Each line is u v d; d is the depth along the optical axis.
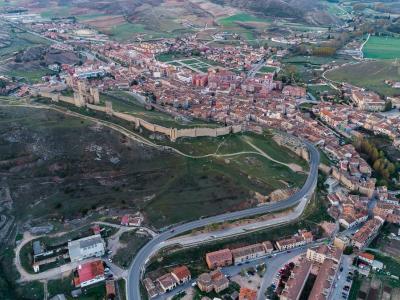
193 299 184.75
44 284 190.38
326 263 199.88
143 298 183.62
